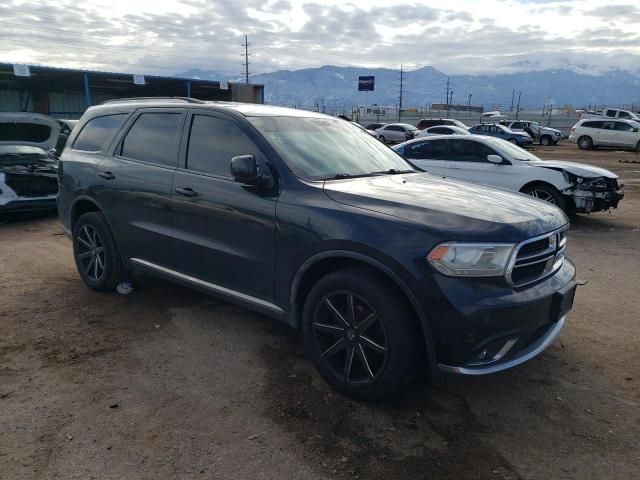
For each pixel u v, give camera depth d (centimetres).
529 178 887
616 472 265
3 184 820
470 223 291
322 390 336
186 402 320
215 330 425
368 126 4028
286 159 362
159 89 3581
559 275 329
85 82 2734
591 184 850
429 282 280
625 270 630
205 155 401
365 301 305
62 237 763
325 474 260
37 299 488
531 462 272
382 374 303
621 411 319
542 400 330
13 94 3284
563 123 5319
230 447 278
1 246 700
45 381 341
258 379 349
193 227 397
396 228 296
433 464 269
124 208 453
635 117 3409
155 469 260
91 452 272
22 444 277
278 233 341
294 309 346
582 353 397
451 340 279
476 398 331
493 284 283
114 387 336
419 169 461
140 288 518
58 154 981
